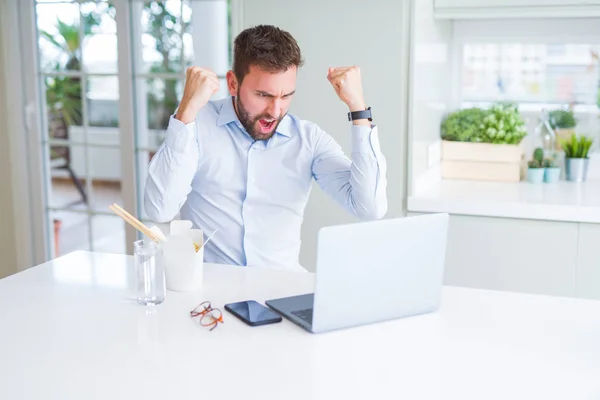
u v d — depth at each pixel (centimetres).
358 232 152
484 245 274
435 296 167
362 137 202
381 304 159
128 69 367
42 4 376
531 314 166
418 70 279
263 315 161
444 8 292
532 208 264
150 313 165
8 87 380
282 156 218
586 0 270
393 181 282
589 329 157
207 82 195
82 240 402
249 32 193
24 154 388
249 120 198
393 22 273
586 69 318
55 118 387
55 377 132
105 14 367
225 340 149
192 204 223
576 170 313
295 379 131
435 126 314
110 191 399
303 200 223
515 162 314
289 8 285
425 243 162
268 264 219
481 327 158
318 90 287
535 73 327
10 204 392
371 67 279
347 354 143
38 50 381
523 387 129
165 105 376
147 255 168
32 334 152
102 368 136
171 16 364
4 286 184
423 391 127
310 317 160
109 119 381
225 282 187
